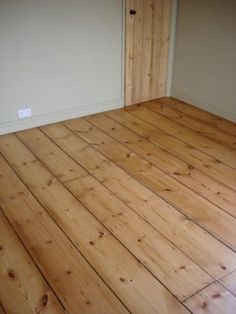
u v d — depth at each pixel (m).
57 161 2.81
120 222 2.13
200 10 3.42
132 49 3.62
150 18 3.56
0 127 3.20
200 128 3.38
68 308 1.59
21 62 3.05
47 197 2.36
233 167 2.73
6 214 2.20
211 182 2.53
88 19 3.22
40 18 2.97
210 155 2.90
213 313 1.56
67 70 3.33
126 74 3.72
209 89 3.62
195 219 2.15
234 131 3.31
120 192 2.42
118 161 2.81
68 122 3.52
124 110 3.81
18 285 1.71
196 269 1.80
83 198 2.35
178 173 2.64
